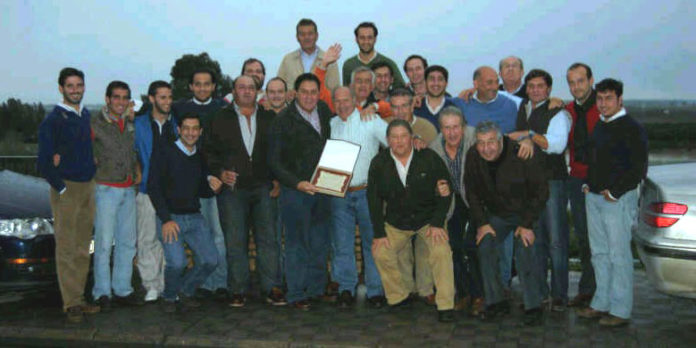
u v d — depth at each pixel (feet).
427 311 19.15
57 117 18.56
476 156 17.69
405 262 19.54
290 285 19.62
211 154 19.43
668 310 18.58
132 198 20.06
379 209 18.52
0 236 18.84
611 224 17.13
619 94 16.83
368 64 25.07
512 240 19.83
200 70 20.80
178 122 19.04
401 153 17.92
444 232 18.07
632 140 16.48
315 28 25.11
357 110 19.54
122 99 19.24
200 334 17.29
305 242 19.54
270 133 19.04
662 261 16.21
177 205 19.03
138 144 20.17
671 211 16.22
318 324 18.03
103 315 19.13
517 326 17.52
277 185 20.48
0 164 30.32
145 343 17.17
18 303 20.66
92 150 19.29
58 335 17.63
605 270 17.72
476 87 20.07
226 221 19.60
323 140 19.31
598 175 17.20
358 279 22.47
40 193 21.25
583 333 16.79
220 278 21.02
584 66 18.47
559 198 18.74
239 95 19.08
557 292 18.81
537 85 18.88
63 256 18.84
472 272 18.80
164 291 19.36
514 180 17.49
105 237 19.57
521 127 19.80
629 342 15.97
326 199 19.54
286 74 25.64
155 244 20.61
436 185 18.31
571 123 18.98
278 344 16.53
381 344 16.22
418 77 22.57
